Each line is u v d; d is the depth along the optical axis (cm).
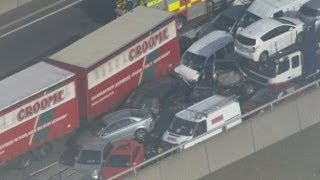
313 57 13050
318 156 12019
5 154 12138
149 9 13775
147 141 12506
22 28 15412
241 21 14300
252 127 12038
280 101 12394
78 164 12019
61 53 13012
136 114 12612
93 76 12656
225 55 13738
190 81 13412
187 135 12075
